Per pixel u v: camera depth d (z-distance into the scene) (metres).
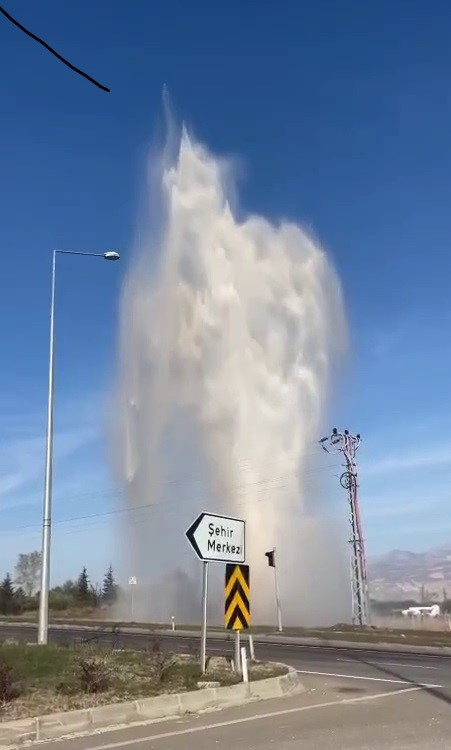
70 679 15.30
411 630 40.62
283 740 10.57
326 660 23.64
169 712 13.23
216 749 10.04
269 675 17.06
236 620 16.89
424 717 12.41
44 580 21.92
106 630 40.53
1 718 11.77
